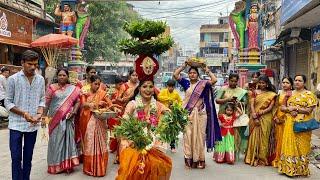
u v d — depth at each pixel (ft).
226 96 26.23
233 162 25.64
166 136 14.84
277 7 71.72
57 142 22.50
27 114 17.57
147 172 14.65
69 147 22.82
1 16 48.11
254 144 25.32
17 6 57.67
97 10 91.50
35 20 62.18
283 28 49.24
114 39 98.22
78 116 23.56
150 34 15.78
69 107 22.58
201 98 24.21
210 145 24.21
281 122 24.56
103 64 171.73
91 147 22.16
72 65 51.21
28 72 17.84
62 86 22.88
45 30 69.26
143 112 15.56
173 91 28.76
